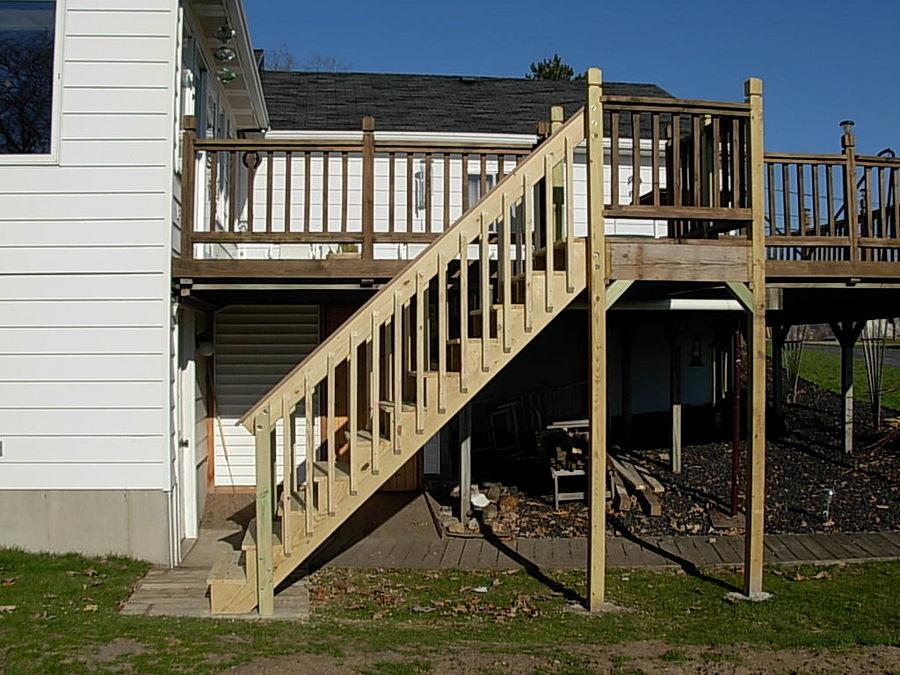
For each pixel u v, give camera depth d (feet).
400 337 18.60
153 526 21.93
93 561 21.38
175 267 22.27
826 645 15.93
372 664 14.17
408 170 23.15
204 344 27.99
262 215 38.29
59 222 21.74
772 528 26.81
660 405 46.70
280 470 32.65
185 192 22.56
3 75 21.83
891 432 37.45
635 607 18.89
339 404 32.68
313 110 44.91
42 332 21.75
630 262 19.15
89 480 21.86
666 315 32.50
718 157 19.80
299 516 18.62
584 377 43.55
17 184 21.67
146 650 14.67
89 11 21.79
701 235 23.18
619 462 32.65
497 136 39.96
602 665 14.53
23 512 21.80
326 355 18.31
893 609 18.60
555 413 43.29
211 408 32.12
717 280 19.61
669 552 24.31
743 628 17.10
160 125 21.88
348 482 18.56
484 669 14.11
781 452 36.35
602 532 18.76
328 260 22.70
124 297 21.85
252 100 34.63
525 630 16.89
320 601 19.22
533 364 43.34
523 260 21.07
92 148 21.77
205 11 25.27
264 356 32.53
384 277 22.76
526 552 24.50
